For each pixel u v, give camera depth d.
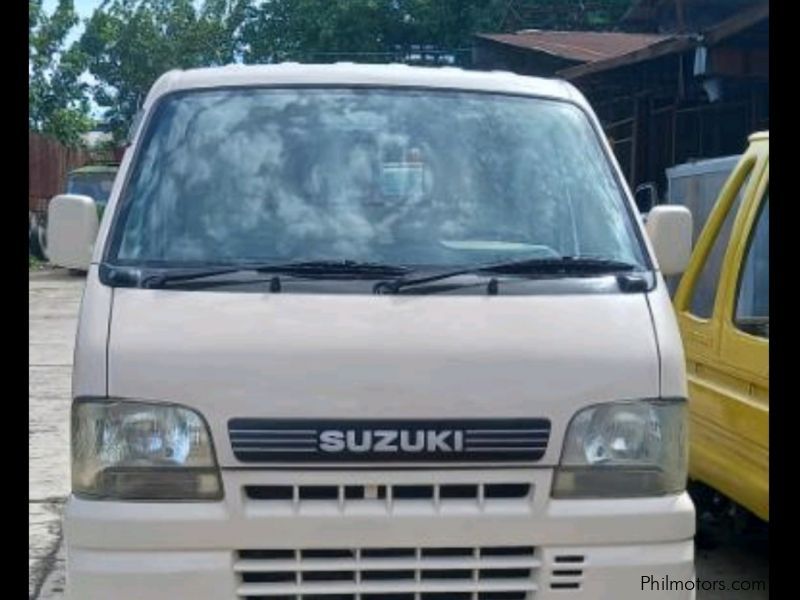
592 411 3.41
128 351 3.36
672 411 3.50
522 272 3.73
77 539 3.32
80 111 35.44
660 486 3.46
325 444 3.29
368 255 3.82
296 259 3.79
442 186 4.06
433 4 27.81
